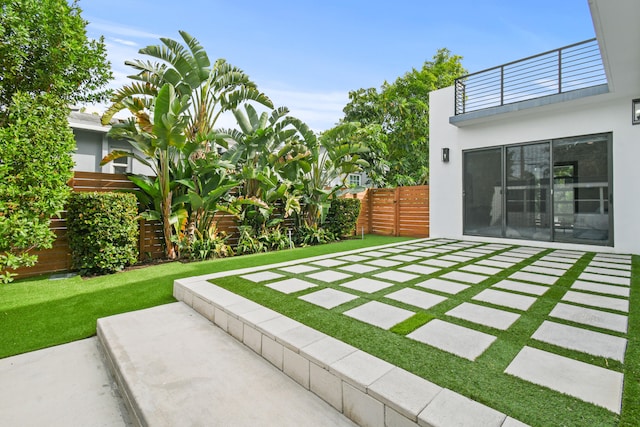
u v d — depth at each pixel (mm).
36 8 4223
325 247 7102
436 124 8117
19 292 3855
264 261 5484
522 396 1483
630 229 5602
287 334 2191
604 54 4195
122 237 4906
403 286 3459
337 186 8336
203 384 1937
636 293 3148
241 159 6945
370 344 2037
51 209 3920
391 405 1444
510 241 6922
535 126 6594
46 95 4141
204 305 3084
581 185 6086
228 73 6324
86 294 3779
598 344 2033
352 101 13320
